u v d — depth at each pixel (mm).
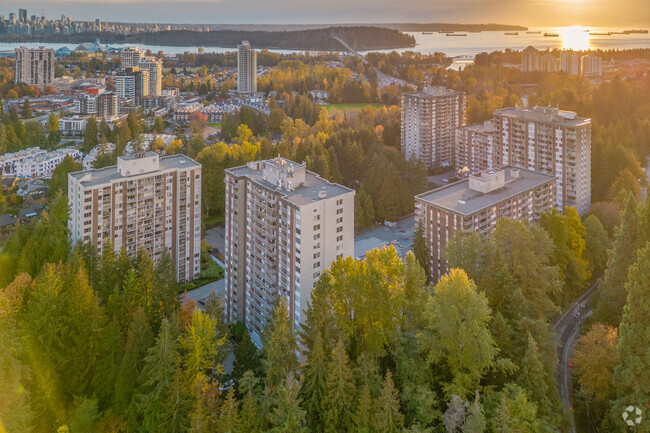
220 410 79812
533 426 74438
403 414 76562
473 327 79125
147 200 145625
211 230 196875
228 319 135375
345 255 118562
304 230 109750
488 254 111250
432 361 80562
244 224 128625
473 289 84000
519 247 109188
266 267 121750
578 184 192375
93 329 90375
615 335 93125
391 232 196125
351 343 85875
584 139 191625
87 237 137625
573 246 135000
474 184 151000
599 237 144875
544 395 82438
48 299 87812
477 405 70250
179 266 154750
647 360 78312
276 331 82250
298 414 71312
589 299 133500
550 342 90250
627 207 111438
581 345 101188
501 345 87188
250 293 128625
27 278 106438
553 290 116812
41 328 86312
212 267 164375
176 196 150750
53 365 85375
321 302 84188
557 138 194500
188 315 108938
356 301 87812
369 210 197500
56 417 82938
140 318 92125
